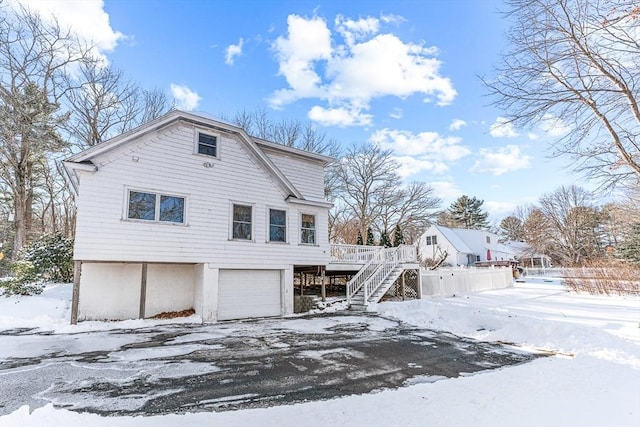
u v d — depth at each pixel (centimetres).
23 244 1945
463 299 1580
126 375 547
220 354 687
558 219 4309
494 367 629
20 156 1969
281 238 1378
